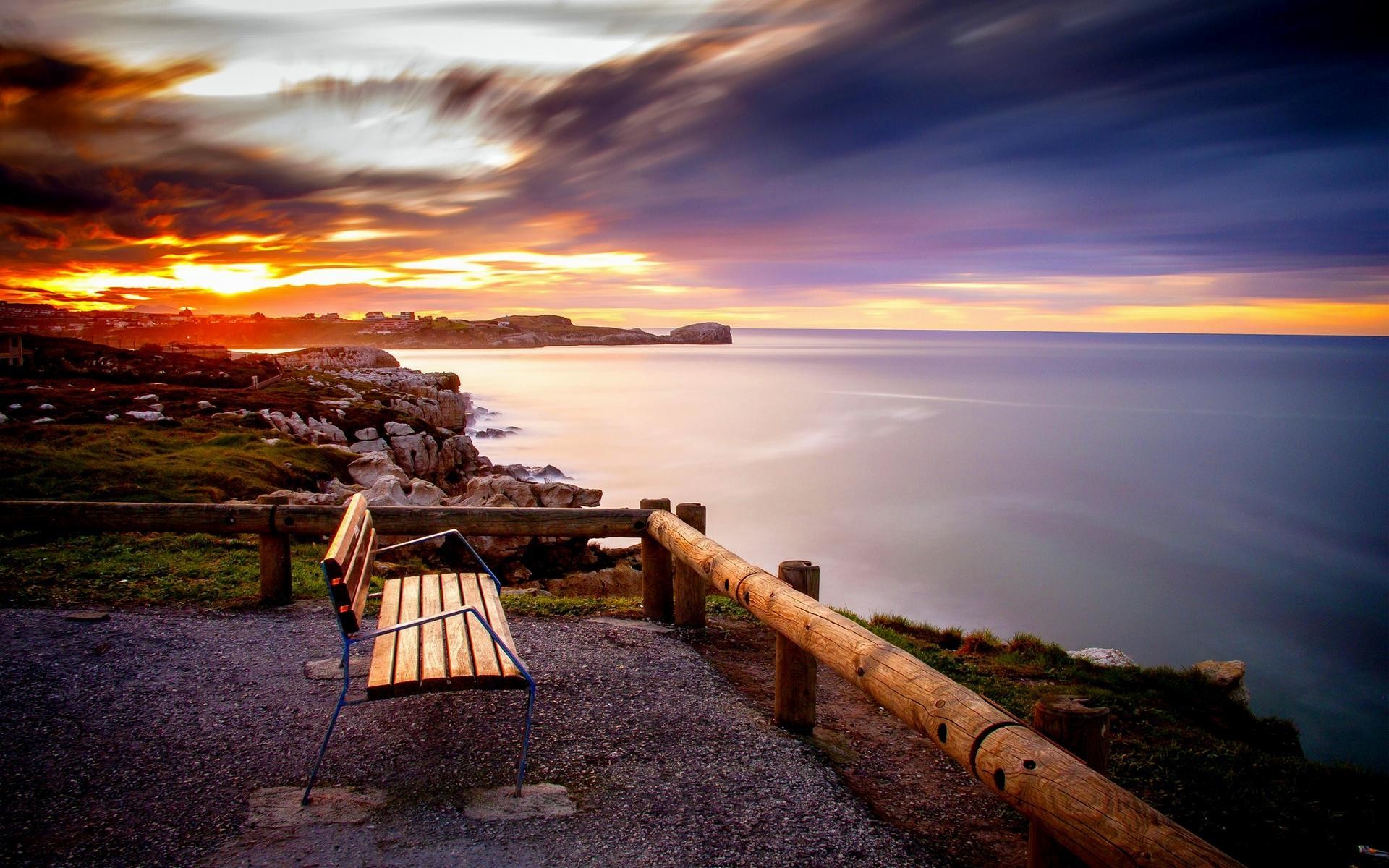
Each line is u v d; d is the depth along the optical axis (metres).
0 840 3.20
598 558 15.61
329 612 6.61
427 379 91.06
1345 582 35.44
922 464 61.69
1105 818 2.38
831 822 3.68
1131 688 7.82
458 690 3.63
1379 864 4.24
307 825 3.40
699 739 4.50
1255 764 5.59
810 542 37.31
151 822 3.39
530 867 3.15
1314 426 96.44
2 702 4.50
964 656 8.21
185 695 4.77
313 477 19.91
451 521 6.70
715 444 69.44
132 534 9.31
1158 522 45.97
